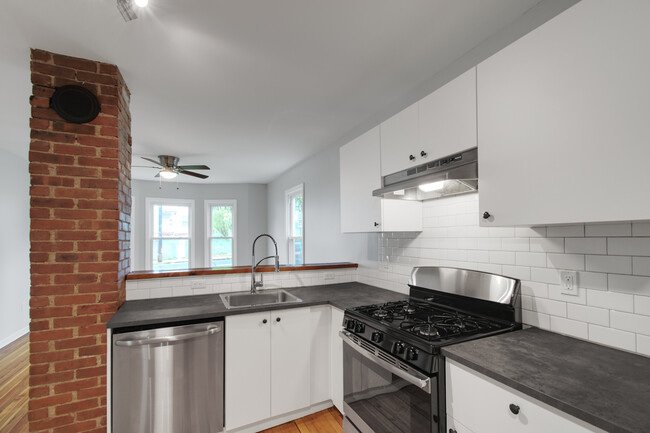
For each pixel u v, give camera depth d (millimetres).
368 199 2234
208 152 4199
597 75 969
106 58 1905
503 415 1012
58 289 1746
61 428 1698
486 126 1350
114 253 1872
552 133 1094
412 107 1817
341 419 2176
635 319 1171
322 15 1575
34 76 1777
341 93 2463
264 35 1729
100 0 1433
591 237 1307
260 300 2529
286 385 2096
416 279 2084
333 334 2195
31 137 1739
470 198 1888
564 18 1064
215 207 6879
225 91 2398
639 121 873
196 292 2410
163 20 1582
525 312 1550
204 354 1858
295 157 4488
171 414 1779
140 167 5000
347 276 3037
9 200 4035
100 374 1789
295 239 5340
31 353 1678
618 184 915
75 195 1810
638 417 765
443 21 1645
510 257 1638
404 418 1362
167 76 2150
